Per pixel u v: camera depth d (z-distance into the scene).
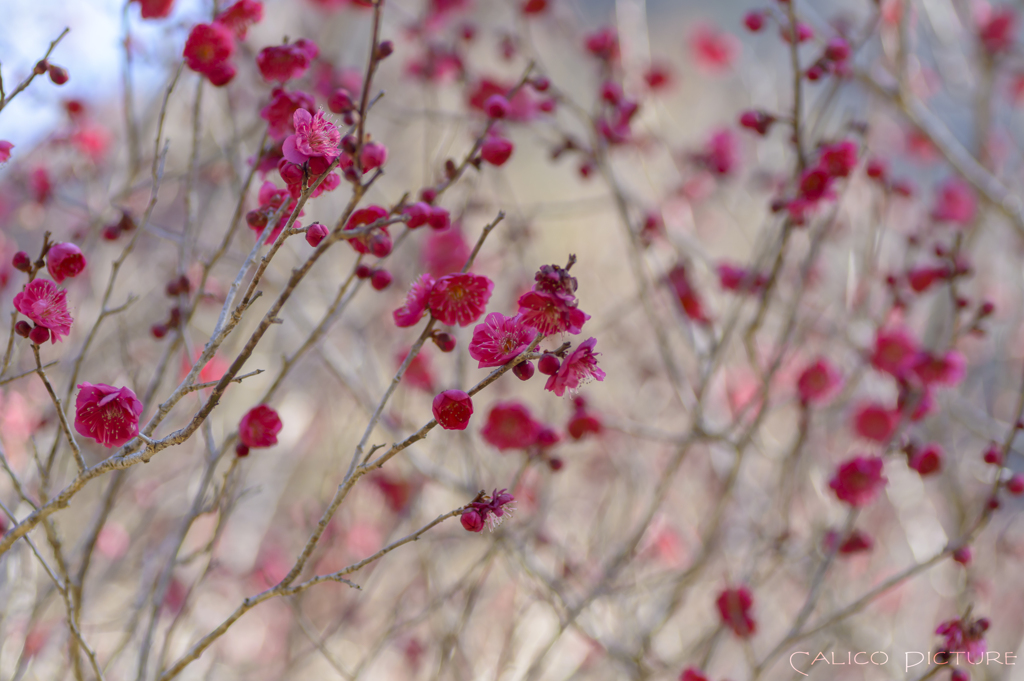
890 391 5.24
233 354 4.84
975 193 5.82
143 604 3.62
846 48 3.71
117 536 4.72
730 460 5.21
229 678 4.89
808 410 4.32
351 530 4.94
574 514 5.51
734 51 6.83
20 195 4.82
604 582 3.82
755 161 6.95
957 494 4.87
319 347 4.38
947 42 5.82
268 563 5.24
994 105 6.96
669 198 6.01
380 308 5.49
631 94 5.75
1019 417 3.27
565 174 9.36
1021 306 5.92
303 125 2.06
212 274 4.77
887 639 5.00
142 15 3.25
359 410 5.01
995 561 5.21
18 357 3.85
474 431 5.18
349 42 6.61
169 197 5.19
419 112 5.07
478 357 2.03
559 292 1.93
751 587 4.24
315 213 5.36
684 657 4.21
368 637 5.23
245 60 4.80
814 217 4.60
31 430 4.04
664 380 5.88
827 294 6.09
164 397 4.72
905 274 4.55
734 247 7.73
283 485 5.71
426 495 5.04
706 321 4.55
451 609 4.59
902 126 6.66
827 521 5.00
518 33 5.62
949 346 3.86
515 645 4.38
